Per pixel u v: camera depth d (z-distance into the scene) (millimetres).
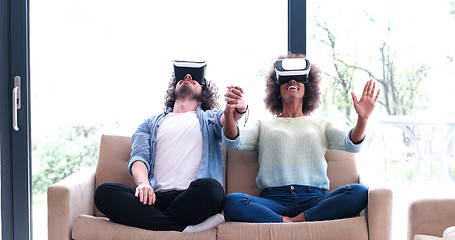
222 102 3137
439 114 3221
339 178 2680
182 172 2553
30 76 3152
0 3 3090
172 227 2291
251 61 3148
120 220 2291
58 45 3162
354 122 3191
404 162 3422
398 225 3297
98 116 3180
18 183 3115
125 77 3162
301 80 2707
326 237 2195
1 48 3096
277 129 2643
